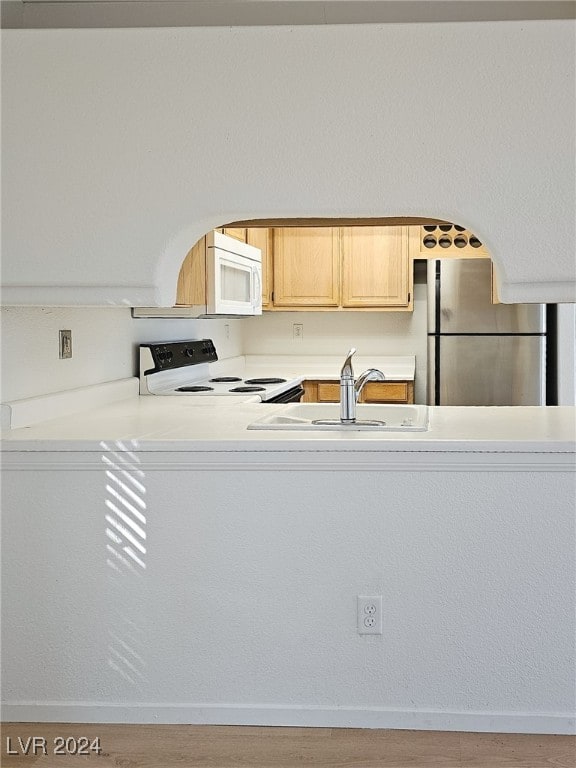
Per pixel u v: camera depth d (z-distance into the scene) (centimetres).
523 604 268
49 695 282
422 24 259
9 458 275
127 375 415
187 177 269
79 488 276
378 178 263
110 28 279
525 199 261
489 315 512
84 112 271
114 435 282
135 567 277
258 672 277
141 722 279
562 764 247
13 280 276
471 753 255
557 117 258
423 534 269
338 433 284
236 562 274
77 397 347
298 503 271
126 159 271
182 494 274
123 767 249
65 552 278
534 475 264
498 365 514
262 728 274
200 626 277
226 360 571
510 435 273
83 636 280
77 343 357
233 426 303
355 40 261
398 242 559
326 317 612
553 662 269
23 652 281
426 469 266
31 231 275
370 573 271
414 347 603
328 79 263
